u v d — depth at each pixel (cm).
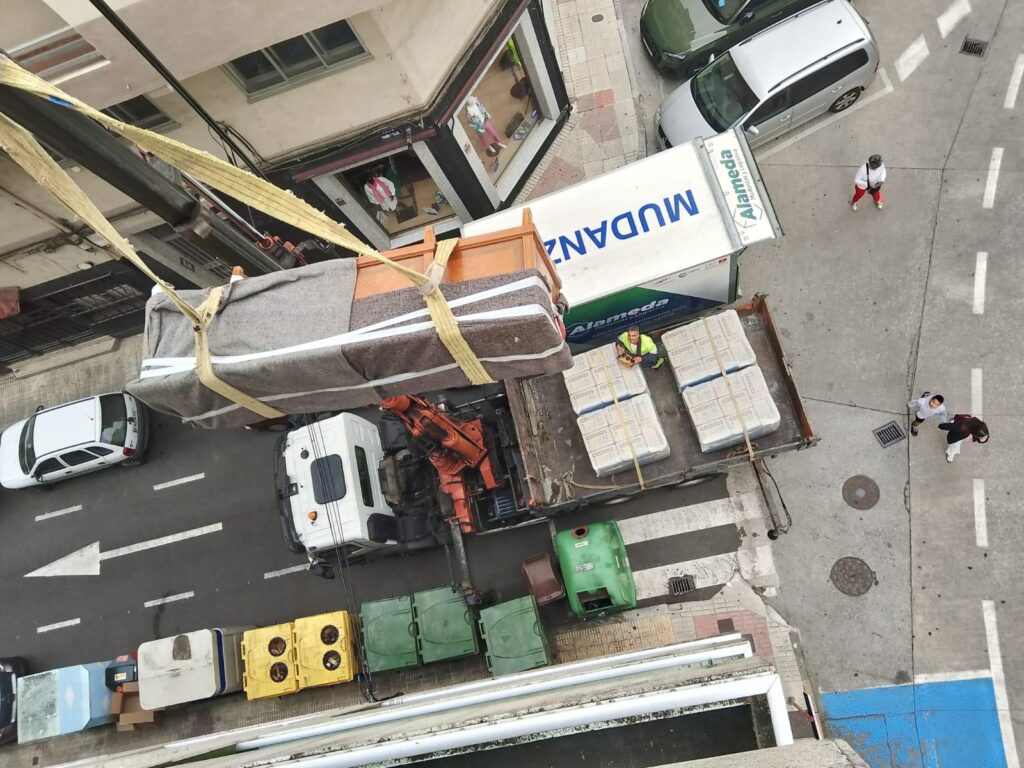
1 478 1464
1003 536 1140
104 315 1517
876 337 1287
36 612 1455
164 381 528
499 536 1316
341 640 1181
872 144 1412
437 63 1090
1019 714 1054
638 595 1237
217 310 532
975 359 1238
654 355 1116
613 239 1139
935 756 1059
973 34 1441
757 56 1352
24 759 1327
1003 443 1184
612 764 528
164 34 834
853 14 1331
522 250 512
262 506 1440
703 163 1139
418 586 1327
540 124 1551
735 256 1121
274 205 446
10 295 1316
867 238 1350
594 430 1093
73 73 870
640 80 1588
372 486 1244
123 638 1408
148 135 402
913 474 1199
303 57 998
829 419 1255
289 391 541
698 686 486
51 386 1605
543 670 859
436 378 541
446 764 544
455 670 1250
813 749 407
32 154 387
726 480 1263
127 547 1466
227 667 1240
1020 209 1303
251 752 709
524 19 1247
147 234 1266
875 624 1138
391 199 1367
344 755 526
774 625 1170
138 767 772
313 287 536
